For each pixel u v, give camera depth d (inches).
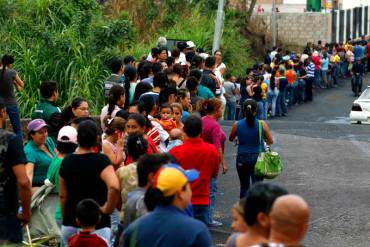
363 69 1990.7
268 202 288.5
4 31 1085.1
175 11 1646.2
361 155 876.0
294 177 765.3
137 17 1547.7
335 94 1882.4
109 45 1122.7
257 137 634.2
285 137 988.6
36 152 527.8
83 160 410.0
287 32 2349.9
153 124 563.8
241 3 2006.6
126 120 506.9
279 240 264.1
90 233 404.2
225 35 1659.7
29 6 1130.0
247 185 647.8
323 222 617.3
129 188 430.6
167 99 644.1
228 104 1255.5
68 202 414.9
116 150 498.3
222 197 697.0
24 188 395.9
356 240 576.4
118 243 430.3
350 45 2139.5
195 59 893.2
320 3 2468.0
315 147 920.9
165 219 311.7
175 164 340.8
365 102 1379.2
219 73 954.7
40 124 523.5
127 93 705.6
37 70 1037.8
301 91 1739.7
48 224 510.6
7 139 391.9
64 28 1112.8
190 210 372.8
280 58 1659.7
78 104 589.0
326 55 1957.4
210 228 604.1
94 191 410.9
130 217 380.5
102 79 1070.4
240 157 638.5
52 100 637.3
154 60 924.6
